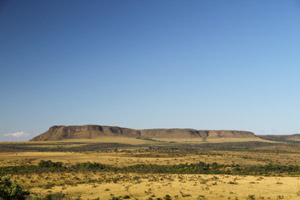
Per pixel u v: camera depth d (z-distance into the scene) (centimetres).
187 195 5184
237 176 7712
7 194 3322
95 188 5978
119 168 10025
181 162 11919
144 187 6012
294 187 5688
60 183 6900
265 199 4762
